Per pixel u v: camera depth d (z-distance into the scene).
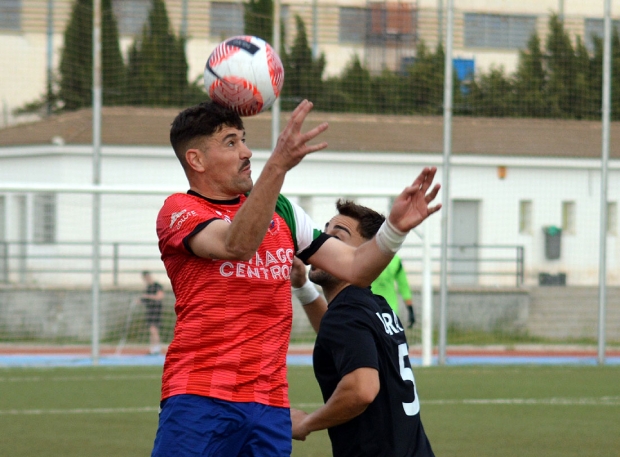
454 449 13.19
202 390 5.22
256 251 5.17
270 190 4.79
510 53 34.16
